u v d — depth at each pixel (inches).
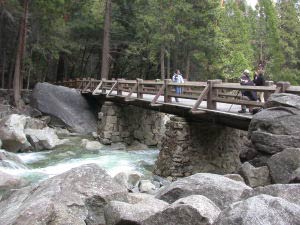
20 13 1045.8
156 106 568.1
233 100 418.9
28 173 526.0
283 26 1852.9
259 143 341.1
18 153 663.8
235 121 415.5
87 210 234.8
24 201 250.7
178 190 237.3
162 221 189.6
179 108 510.6
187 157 510.0
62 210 216.8
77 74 1787.6
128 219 204.5
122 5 1402.6
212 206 192.9
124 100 701.9
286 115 336.2
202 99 458.6
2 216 229.6
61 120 956.0
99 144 767.7
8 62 1309.1
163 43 1291.8
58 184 251.0
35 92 1002.7
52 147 709.9
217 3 1288.1
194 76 1492.4
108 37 1213.1
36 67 1498.5
